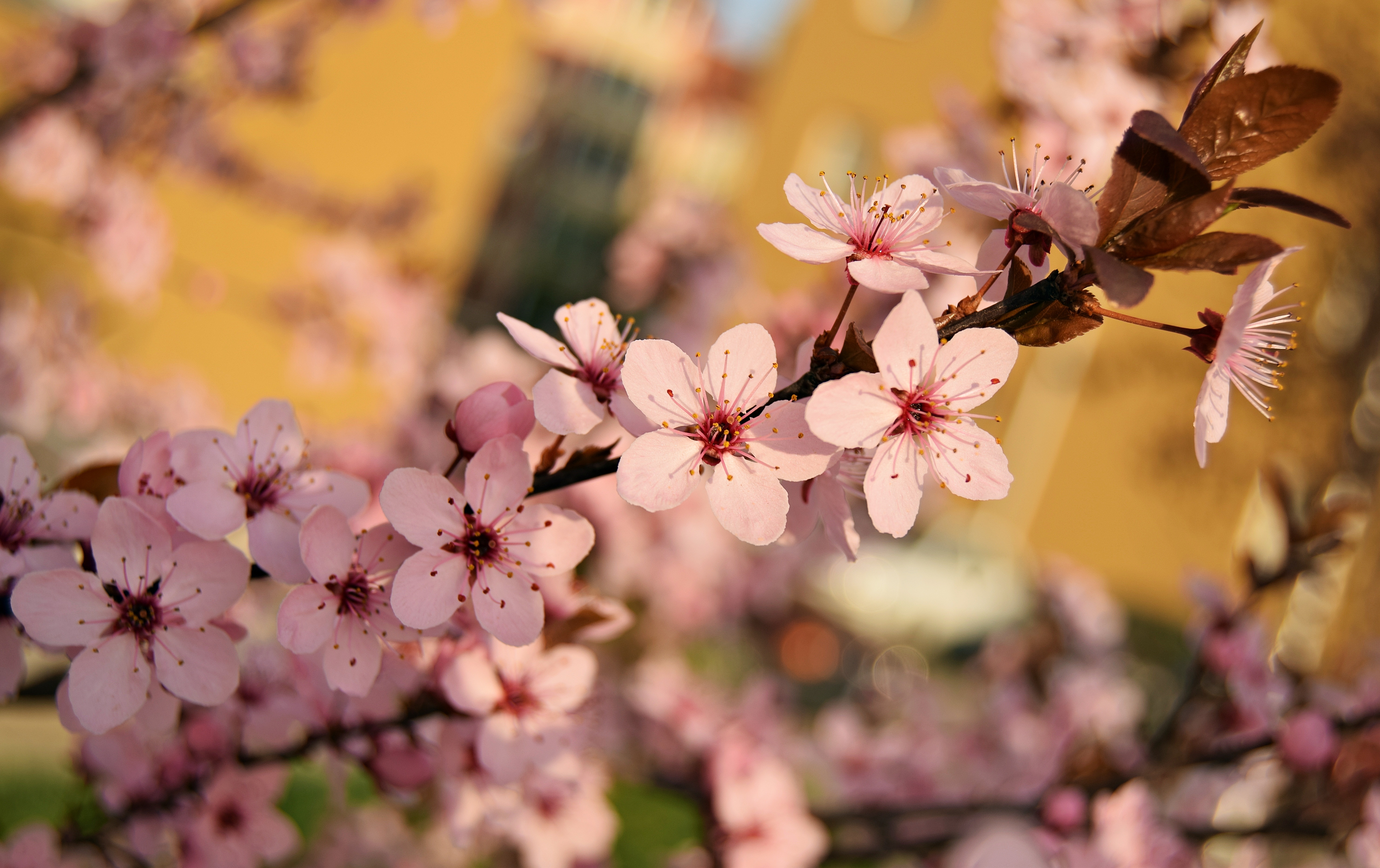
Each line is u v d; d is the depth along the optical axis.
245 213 10.62
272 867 2.65
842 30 13.52
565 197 24.88
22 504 1.42
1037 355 12.01
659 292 5.86
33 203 8.91
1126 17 3.26
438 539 1.26
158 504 1.39
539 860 2.19
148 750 2.00
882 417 1.22
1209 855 3.25
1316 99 1.17
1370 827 2.38
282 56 6.78
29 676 2.08
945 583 11.16
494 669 1.62
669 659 5.56
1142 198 1.22
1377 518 6.89
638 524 4.86
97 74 5.34
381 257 9.48
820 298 3.46
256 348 10.70
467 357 5.10
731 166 25.30
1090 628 4.54
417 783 1.76
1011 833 1.30
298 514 1.47
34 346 6.52
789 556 6.65
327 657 1.27
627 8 24.25
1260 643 2.66
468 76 11.55
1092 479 11.63
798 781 3.67
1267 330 1.41
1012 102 3.46
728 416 1.25
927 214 1.37
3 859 2.02
